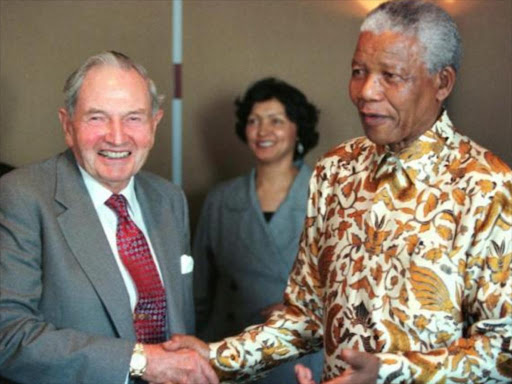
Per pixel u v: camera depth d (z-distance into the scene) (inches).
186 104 146.3
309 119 129.0
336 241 76.2
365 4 136.3
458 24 118.1
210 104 146.2
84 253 81.4
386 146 73.2
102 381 77.8
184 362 79.3
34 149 141.0
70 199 82.9
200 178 147.9
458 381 67.5
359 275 73.4
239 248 127.7
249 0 143.6
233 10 144.1
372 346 71.7
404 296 70.6
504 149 108.4
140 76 83.5
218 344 81.8
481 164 70.1
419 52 67.4
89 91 81.1
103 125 81.4
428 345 69.9
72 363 77.7
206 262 132.8
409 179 72.2
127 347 79.0
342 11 138.6
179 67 145.3
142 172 93.1
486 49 112.6
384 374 66.7
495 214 68.2
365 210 74.5
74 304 80.3
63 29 140.0
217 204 131.1
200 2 144.0
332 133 141.3
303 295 82.0
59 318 80.6
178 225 91.4
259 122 127.5
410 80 67.7
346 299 74.1
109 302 80.9
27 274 80.0
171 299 85.9
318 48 140.9
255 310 126.1
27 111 140.2
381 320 71.5
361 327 72.7
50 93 140.5
